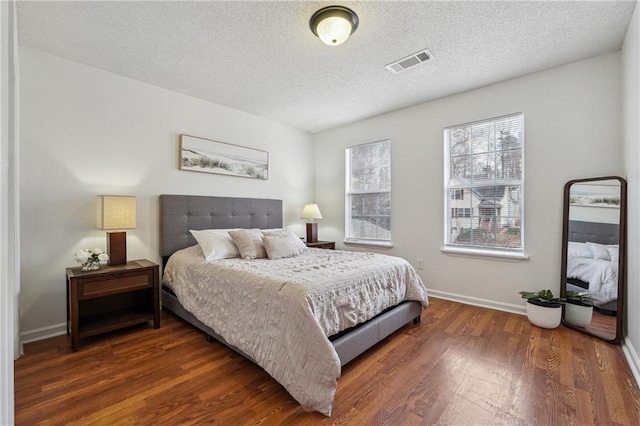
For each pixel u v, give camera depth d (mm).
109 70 2738
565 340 2312
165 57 2510
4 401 884
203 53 2445
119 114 2822
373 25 2068
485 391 1682
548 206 2748
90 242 2645
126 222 2559
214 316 2234
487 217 3176
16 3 1816
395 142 3854
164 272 2992
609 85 2439
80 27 2086
